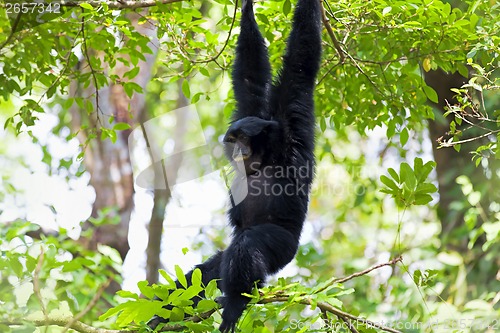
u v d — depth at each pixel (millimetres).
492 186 18141
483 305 15305
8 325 9688
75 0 12477
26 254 10422
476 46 11891
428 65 13109
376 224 28500
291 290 10016
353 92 14727
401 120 14359
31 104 12977
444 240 19531
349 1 12789
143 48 13461
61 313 9914
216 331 9633
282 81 12703
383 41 13633
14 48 12773
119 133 21219
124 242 20828
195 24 13430
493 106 17547
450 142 11758
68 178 19922
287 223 12016
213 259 12156
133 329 10062
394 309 18594
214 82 24016
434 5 12531
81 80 13562
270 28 14102
